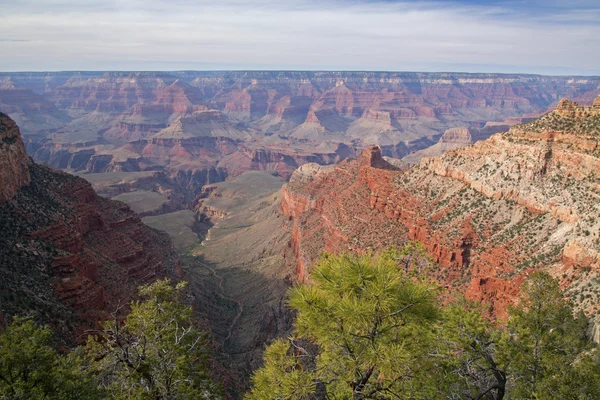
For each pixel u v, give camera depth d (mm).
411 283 21266
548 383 24906
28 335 25875
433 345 25609
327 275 20891
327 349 20672
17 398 22391
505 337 27422
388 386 20531
